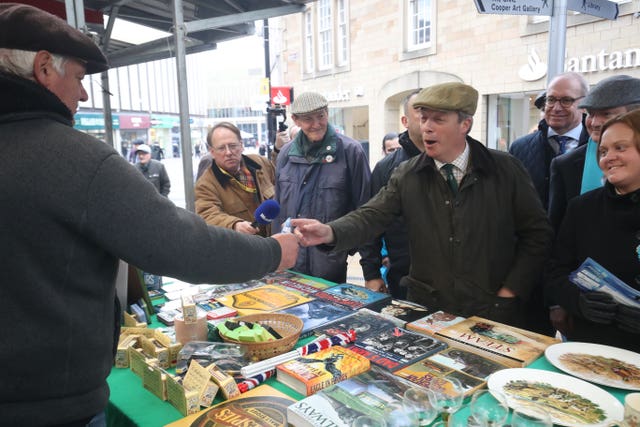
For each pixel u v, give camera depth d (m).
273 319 1.77
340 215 2.87
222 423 1.19
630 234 1.63
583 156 2.24
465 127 1.89
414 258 2.11
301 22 11.34
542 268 1.96
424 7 8.55
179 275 1.03
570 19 6.25
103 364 1.02
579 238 1.80
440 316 1.85
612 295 1.54
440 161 1.98
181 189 14.16
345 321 1.82
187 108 3.27
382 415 1.11
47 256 0.91
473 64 7.72
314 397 1.22
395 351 1.54
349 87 10.31
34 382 0.92
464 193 1.96
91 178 0.93
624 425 1.05
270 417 1.22
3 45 0.95
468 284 1.97
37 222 0.90
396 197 2.14
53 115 0.98
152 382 1.39
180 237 1.01
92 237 0.94
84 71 1.09
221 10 3.92
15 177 0.89
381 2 9.19
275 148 4.20
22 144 0.92
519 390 1.26
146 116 17.92
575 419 1.12
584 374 1.35
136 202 0.96
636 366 1.39
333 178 2.84
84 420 0.99
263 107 8.28
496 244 1.96
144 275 2.27
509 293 1.95
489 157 1.96
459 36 7.84
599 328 1.70
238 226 2.46
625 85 1.96
